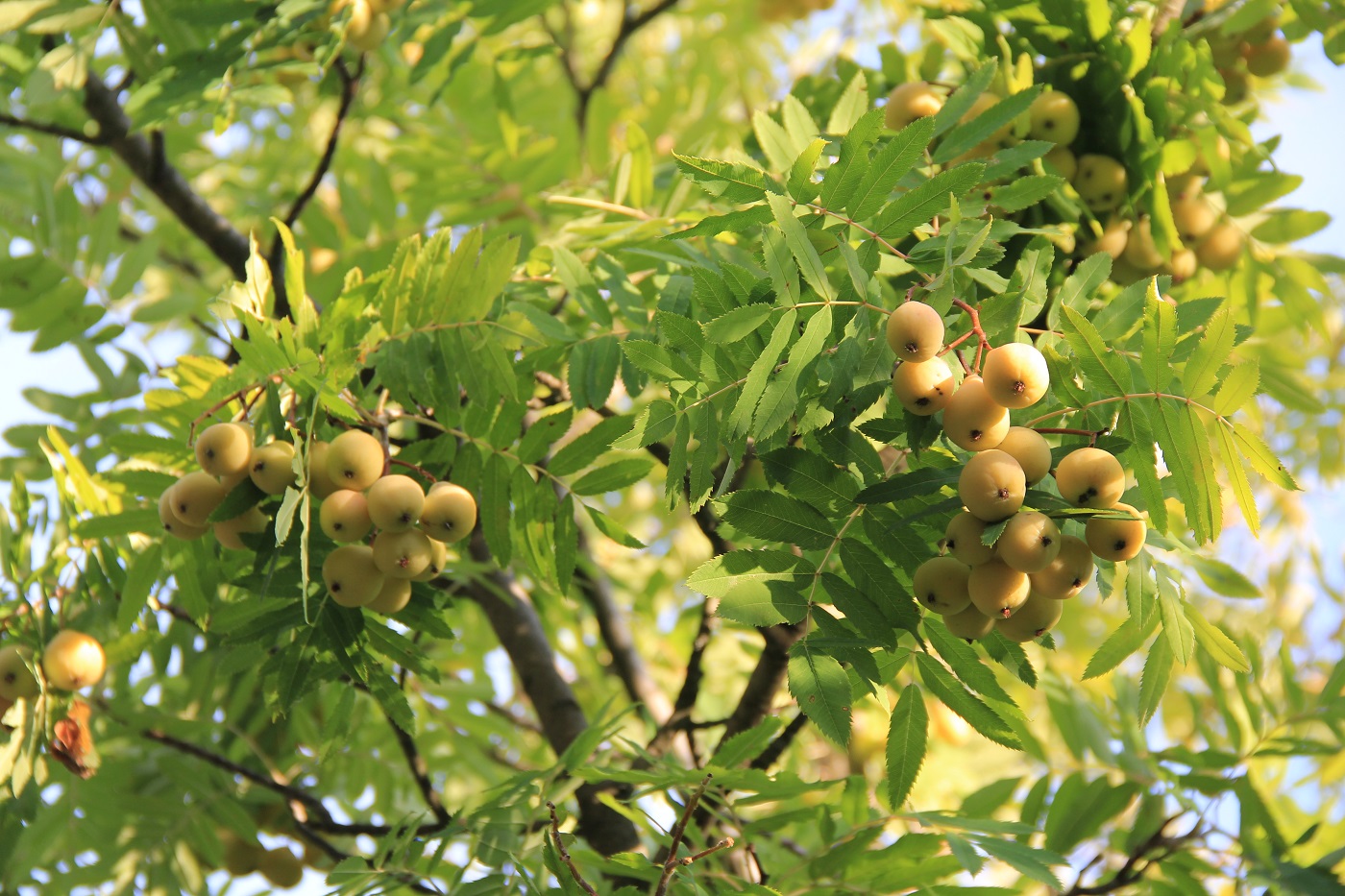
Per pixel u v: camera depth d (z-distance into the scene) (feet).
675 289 10.72
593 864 10.72
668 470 8.63
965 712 8.91
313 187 15.66
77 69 12.76
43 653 11.93
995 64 11.11
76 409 15.03
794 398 7.78
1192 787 12.77
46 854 14.12
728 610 8.25
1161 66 12.00
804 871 11.09
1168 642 9.08
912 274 10.03
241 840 16.08
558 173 17.76
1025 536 7.60
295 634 10.71
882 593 8.41
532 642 17.29
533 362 11.28
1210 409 7.95
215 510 9.84
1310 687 16.38
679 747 17.93
